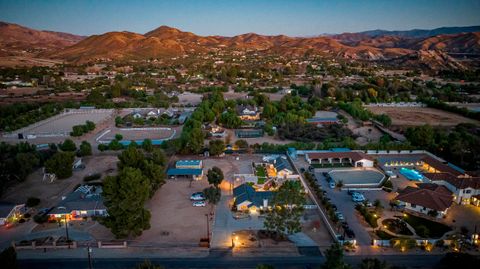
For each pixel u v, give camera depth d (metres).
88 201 92.56
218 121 193.25
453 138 143.50
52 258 72.62
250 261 71.12
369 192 104.38
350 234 78.94
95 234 81.88
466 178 99.00
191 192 105.38
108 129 186.88
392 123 193.88
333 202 97.62
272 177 116.44
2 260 58.69
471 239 76.44
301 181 113.12
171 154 141.62
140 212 78.06
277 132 176.50
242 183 111.38
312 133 166.88
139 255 73.50
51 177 114.44
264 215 90.56
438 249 74.69
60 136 171.75
